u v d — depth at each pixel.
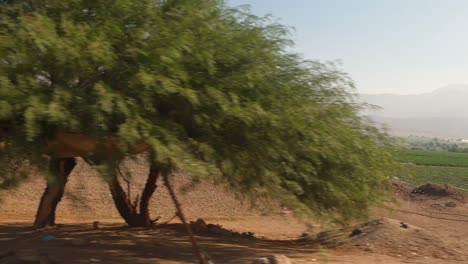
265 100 9.73
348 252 12.92
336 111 10.91
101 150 8.48
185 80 8.68
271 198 10.34
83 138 8.38
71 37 8.30
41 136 8.36
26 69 8.09
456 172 49.34
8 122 8.27
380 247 13.38
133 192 22.06
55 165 9.55
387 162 12.39
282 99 10.02
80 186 10.95
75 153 8.84
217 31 9.56
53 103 7.73
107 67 8.30
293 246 13.80
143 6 9.11
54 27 8.43
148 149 8.58
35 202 21.30
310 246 13.80
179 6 9.44
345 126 11.25
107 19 8.94
